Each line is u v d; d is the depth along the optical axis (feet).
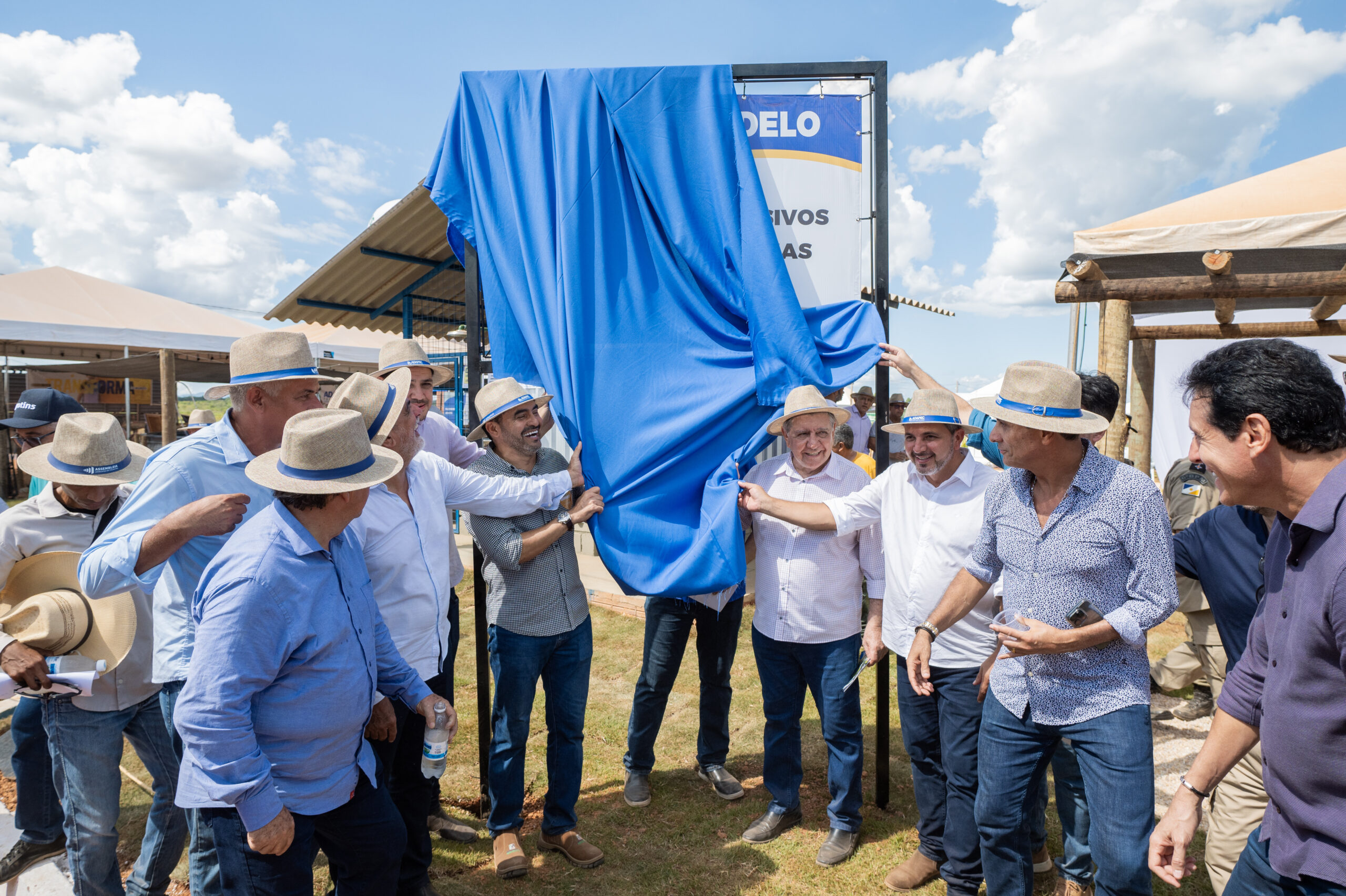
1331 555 4.70
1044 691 7.59
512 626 10.23
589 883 10.28
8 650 7.91
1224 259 13.21
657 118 11.31
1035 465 7.63
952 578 9.55
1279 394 4.92
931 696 9.91
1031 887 8.29
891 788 12.89
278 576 6.16
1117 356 14.62
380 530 8.71
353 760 6.94
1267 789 5.33
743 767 13.71
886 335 11.28
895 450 32.99
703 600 12.21
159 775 8.88
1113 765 7.18
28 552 9.00
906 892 10.03
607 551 10.72
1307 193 13.28
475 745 14.33
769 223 11.08
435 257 23.35
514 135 11.47
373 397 8.27
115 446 8.87
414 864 9.43
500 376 11.34
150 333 38.27
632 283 11.32
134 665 8.65
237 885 6.32
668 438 10.89
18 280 41.11
